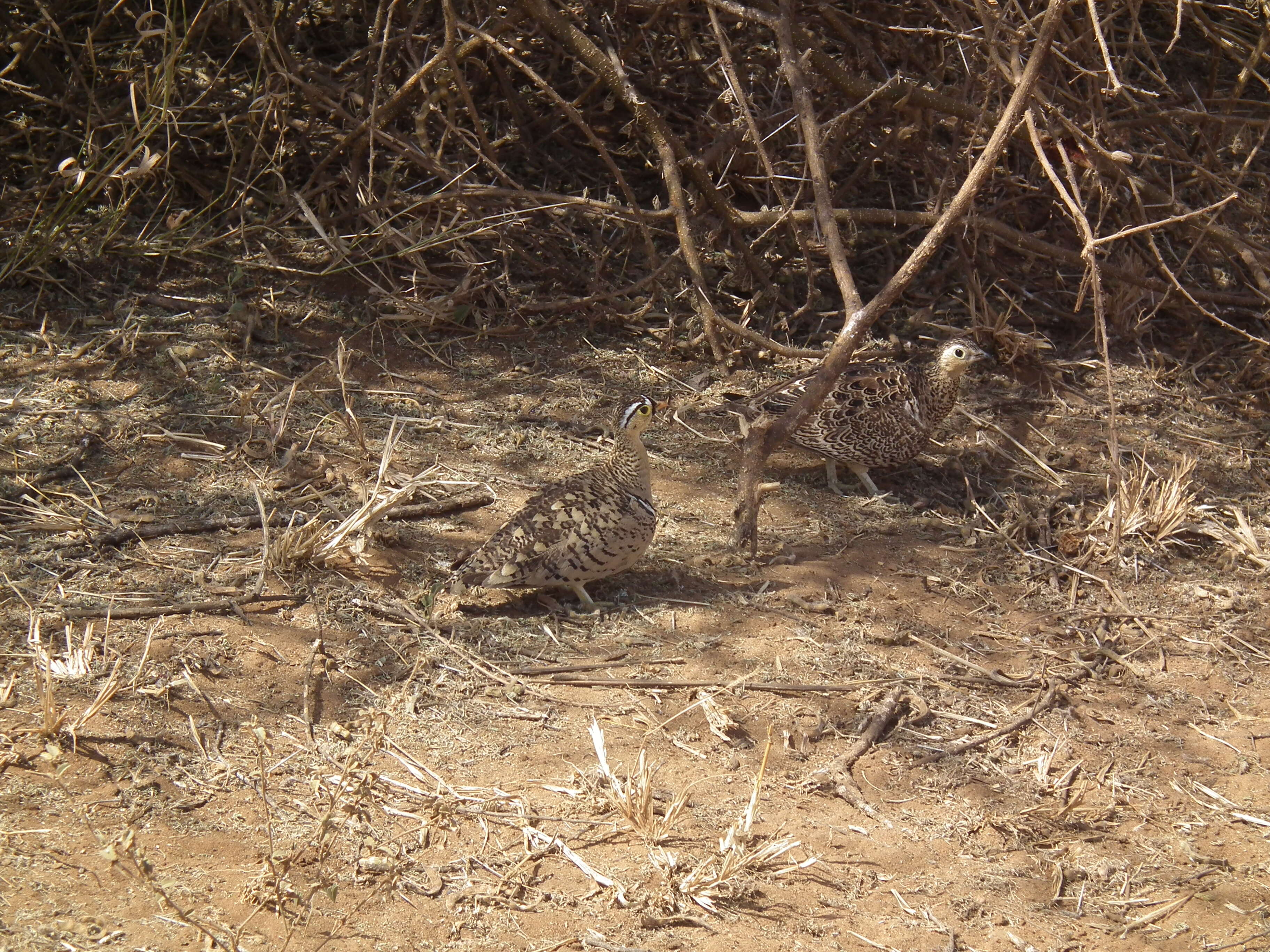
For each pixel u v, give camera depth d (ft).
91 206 29.07
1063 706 19.17
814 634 19.85
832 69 27.63
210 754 16.11
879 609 20.72
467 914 14.29
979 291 29.35
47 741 15.79
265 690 17.29
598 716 17.58
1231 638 21.09
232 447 22.91
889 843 16.14
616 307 28.71
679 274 29.50
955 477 25.40
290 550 19.58
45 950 12.92
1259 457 26.94
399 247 27.89
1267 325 31.63
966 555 22.68
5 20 28.45
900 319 30.25
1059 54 26.00
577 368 27.32
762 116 29.94
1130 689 19.74
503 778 16.30
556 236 29.71
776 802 16.49
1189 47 37.76
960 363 23.73
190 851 14.61
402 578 20.06
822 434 23.49
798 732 17.78
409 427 24.44
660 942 14.17
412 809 15.67
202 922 13.56
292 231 29.22
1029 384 28.78
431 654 18.35
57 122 30.30
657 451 24.98
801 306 29.99
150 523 20.52
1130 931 15.34
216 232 29.09
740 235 28.60
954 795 17.17
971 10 28.50
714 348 27.73
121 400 23.86
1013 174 32.14
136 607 18.45
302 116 30.91
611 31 30.76
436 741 16.79
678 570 21.11
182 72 30.81
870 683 18.85
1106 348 22.36
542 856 15.16
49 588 18.66
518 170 31.89
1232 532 23.75
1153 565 22.88
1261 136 29.84
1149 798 17.62
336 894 14.06
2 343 25.08
